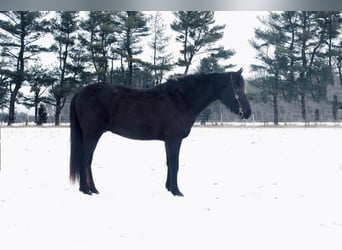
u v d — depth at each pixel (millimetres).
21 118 37781
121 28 35031
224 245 4285
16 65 35562
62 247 4203
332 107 36250
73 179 7238
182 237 4578
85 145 7371
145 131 7469
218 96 7805
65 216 5516
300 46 35688
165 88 7613
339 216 5484
